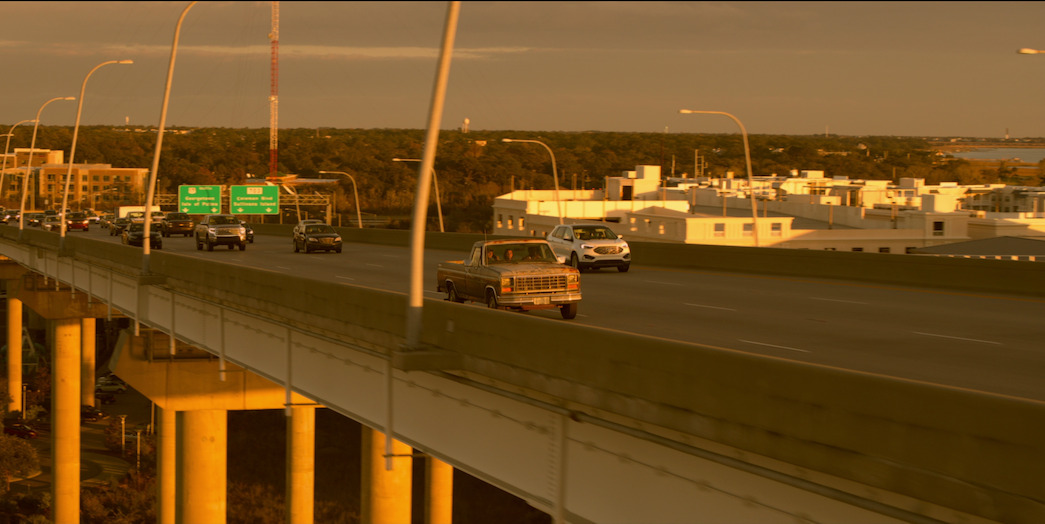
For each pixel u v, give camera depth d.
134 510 113.62
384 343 30.78
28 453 125.00
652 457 20.12
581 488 22.25
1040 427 12.52
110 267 72.81
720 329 40.75
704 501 18.80
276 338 42.09
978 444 13.31
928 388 13.96
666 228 153.50
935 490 13.83
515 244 46.66
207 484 77.19
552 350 22.42
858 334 38.84
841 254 66.75
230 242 115.75
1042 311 47.12
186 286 53.75
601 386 20.77
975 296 55.22
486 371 25.08
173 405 75.19
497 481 25.66
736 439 17.25
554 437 23.14
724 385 17.53
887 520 15.05
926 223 153.75
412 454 31.12
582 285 64.12
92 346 166.00
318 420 131.75
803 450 15.94
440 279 50.72
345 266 86.06
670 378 18.83
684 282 66.50
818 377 15.70
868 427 14.85
